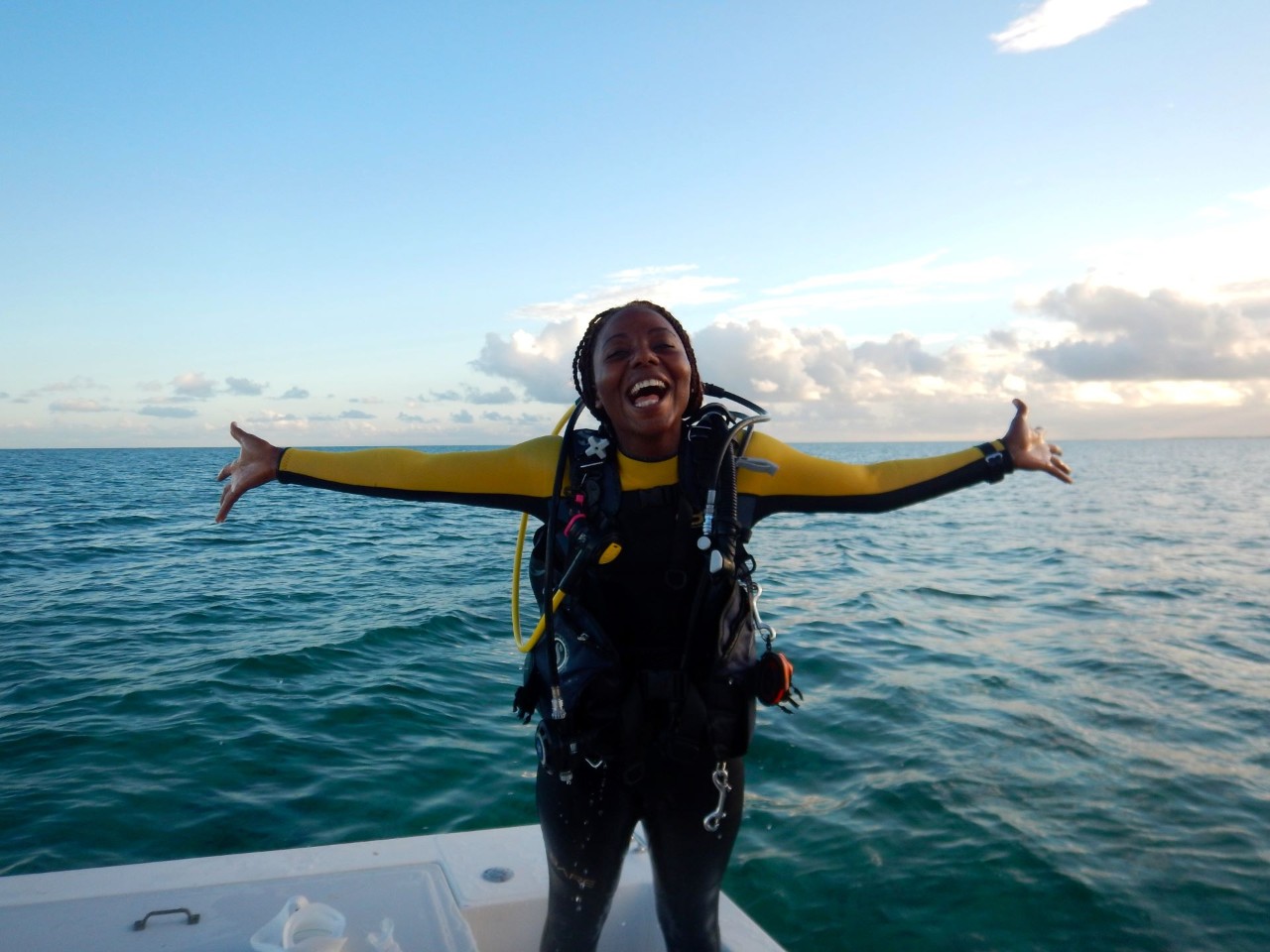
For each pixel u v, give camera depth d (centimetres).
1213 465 8000
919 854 434
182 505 2827
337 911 214
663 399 203
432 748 584
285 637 901
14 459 10131
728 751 202
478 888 252
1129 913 384
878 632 923
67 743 586
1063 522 2484
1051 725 616
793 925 377
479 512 2856
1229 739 589
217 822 473
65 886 236
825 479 214
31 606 1075
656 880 215
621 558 202
